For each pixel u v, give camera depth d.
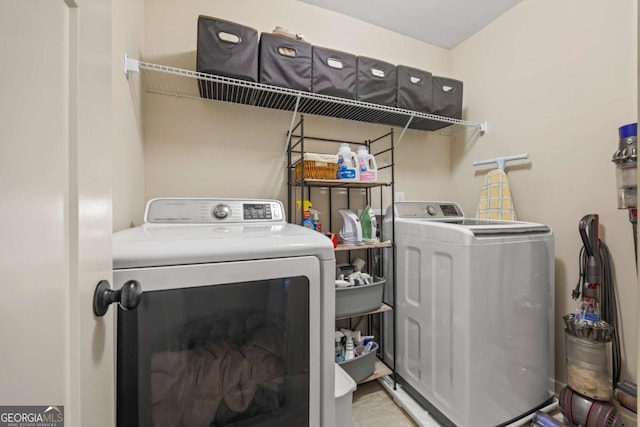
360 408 1.57
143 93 1.45
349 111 1.82
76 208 0.42
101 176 0.52
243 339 0.77
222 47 1.35
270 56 1.44
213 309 0.73
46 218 0.36
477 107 2.15
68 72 0.42
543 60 1.71
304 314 0.83
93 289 0.47
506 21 1.93
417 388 1.55
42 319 0.35
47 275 0.36
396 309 1.73
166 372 0.70
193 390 0.73
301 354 0.83
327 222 1.97
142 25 1.45
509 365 1.32
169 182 1.56
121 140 1.03
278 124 1.82
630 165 1.23
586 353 1.29
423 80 1.87
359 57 1.67
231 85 1.43
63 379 0.39
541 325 1.42
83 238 0.44
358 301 1.55
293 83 1.49
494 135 2.02
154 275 0.67
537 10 1.74
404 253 1.67
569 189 1.58
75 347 0.41
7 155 0.29
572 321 1.35
